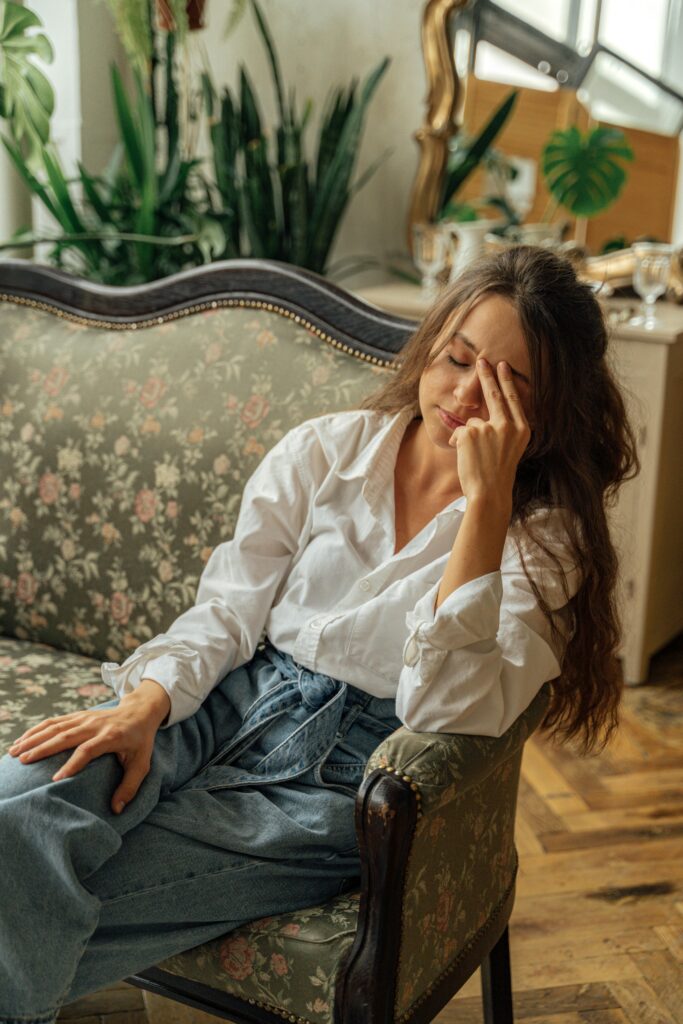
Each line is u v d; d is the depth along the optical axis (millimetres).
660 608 2613
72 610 1675
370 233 3066
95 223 2699
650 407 2396
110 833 1068
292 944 1098
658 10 2535
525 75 2721
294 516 1342
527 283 1191
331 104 2988
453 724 1083
